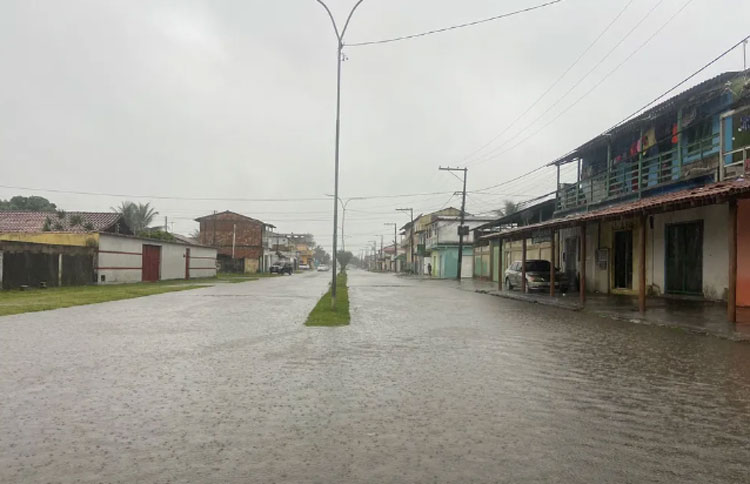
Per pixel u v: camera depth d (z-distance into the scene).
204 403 5.73
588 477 3.81
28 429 4.82
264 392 6.23
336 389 6.38
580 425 5.00
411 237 83.31
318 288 31.38
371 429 4.86
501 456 4.20
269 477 3.79
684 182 18.67
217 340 10.30
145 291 26.23
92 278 31.95
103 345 9.59
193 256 49.84
